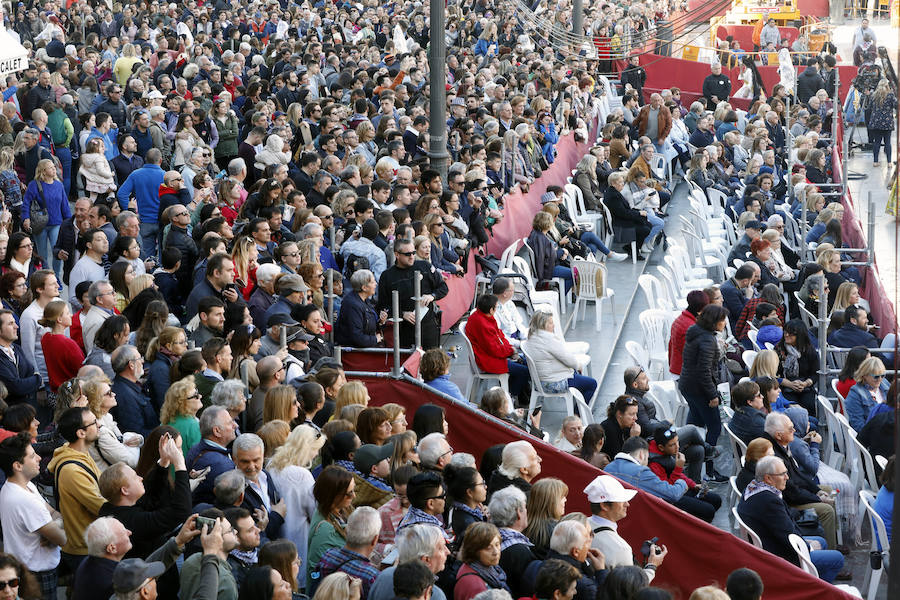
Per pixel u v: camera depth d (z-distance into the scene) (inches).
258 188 735.7
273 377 494.0
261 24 1831.9
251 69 1396.4
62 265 784.3
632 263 1026.1
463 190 831.7
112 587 354.3
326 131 919.7
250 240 623.2
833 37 1807.3
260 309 593.6
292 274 580.7
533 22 1792.6
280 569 359.9
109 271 603.5
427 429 494.0
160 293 581.3
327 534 400.8
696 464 602.9
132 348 491.2
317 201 782.5
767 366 630.5
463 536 385.7
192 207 736.3
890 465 509.4
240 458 409.4
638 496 462.3
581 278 847.7
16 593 343.6
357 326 601.0
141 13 1736.0
